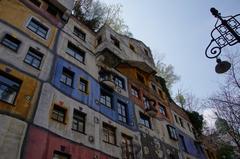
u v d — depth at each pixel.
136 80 25.56
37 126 12.09
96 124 16.08
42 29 17.75
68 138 13.35
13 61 13.38
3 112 11.09
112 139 16.89
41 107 13.02
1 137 10.30
